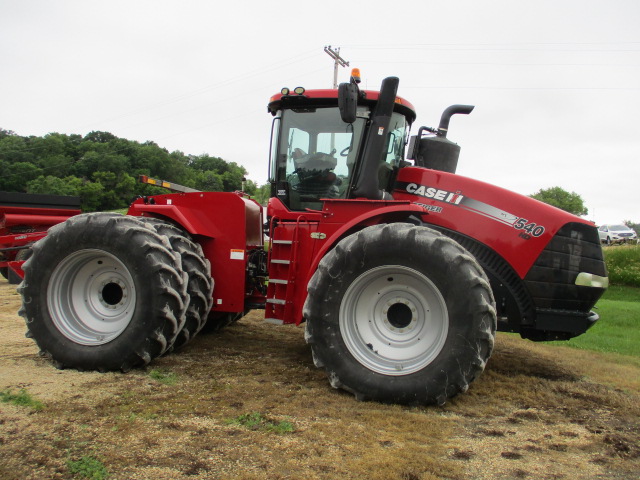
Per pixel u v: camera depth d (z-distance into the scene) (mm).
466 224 4230
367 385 3477
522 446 2846
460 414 3354
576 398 3828
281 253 4410
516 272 4059
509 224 4117
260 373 4055
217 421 2967
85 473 2295
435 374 3373
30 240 8734
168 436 2725
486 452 2746
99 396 3311
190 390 3527
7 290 8617
